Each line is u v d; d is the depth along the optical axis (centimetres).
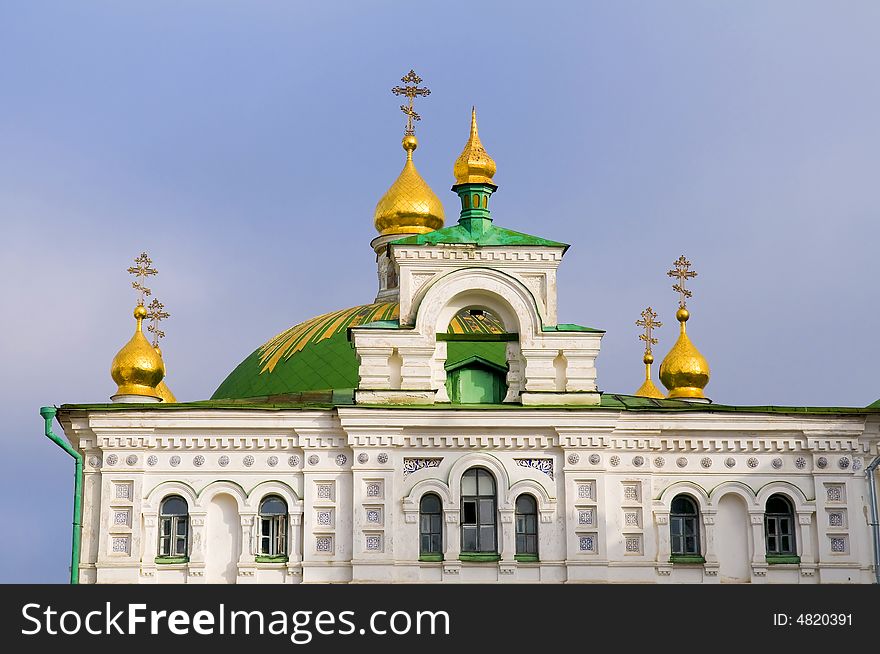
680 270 5728
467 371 4516
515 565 4241
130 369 5131
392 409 4288
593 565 4256
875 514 4391
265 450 4328
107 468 4278
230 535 4284
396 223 5988
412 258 4466
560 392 4384
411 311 4444
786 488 4416
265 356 5381
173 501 4303
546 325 4453
